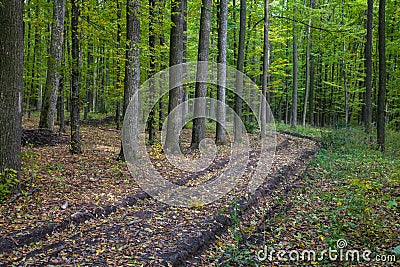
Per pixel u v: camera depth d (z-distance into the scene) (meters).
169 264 4.68
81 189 7.57
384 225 5.87
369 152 13.45
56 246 5.04
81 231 5.62
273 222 6.50
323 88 33.50
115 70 16.06
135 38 10.27
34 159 9.55
